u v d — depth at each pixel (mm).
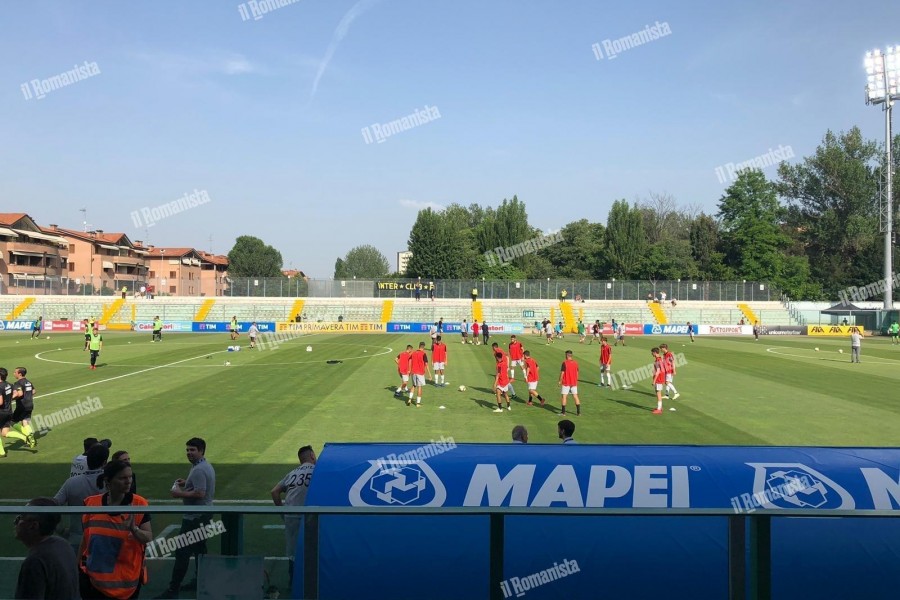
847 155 86875
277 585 4531
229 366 31109
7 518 4797
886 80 58469
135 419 18406
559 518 5578
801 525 5609
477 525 5574
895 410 20453
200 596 4344
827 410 20422
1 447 14367
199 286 89000
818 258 89500
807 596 5445
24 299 65000
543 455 6352
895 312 61781
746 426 17938
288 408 20188
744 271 82625
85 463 9102
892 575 5473
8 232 71688
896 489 5977
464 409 20281
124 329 62906
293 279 72000
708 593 5398
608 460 6266
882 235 81750
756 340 56000
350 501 5887
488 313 69625
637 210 92562
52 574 4664
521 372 30062
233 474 13109
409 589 5383
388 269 144250
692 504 5883
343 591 5402
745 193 83938
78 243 83250
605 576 5410
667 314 70188
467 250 94875
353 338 52375
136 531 4855
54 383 25094
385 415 19203
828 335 64750
